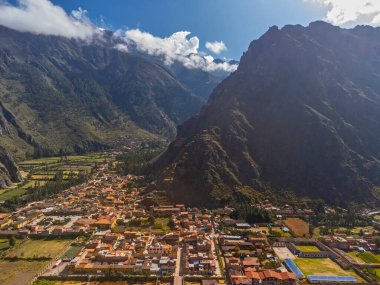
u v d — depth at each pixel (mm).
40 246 181625
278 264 157625
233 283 141000
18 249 177000
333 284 145125
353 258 171250
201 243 175625
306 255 172500
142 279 146375
